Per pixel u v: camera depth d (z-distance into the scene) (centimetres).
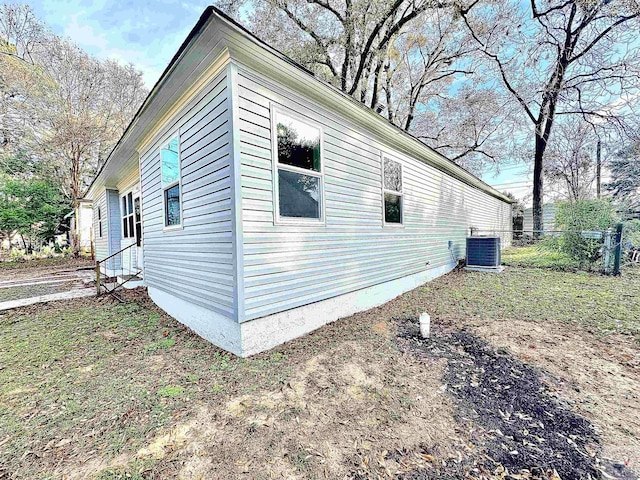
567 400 230
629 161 1327
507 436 194
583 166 1466
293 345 340
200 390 250
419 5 1095
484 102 1351
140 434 198
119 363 302
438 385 256
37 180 1636
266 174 325
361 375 274
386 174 557
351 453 182
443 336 367
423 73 1441
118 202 900
